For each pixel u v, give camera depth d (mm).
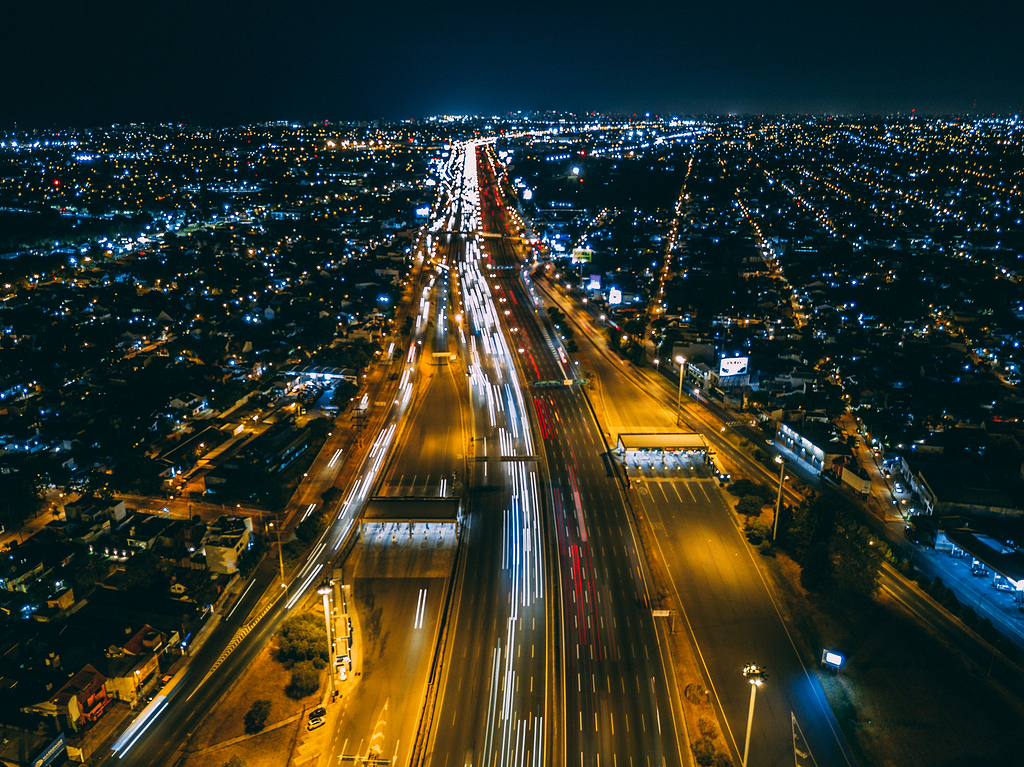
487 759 95938
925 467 173875
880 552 140625
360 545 146250
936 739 101438
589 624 123250
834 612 127750
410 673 111562
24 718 98500
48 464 169000
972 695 109688
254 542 144500
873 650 118750
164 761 95438
